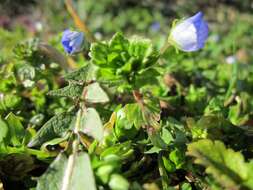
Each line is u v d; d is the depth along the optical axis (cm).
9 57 9
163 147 6
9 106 7
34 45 8
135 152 6
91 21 54
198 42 6
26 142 6
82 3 55
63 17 38
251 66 17
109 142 6
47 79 8
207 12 56
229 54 18
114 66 6
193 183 6
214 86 10
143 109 6
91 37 9
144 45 6
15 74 8
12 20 44
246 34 46
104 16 55
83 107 6
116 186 5
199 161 5
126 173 6
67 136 6
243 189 5
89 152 6
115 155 5
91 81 6
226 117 8
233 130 6
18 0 46
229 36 44
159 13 55
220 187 5
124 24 54
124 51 6
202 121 6
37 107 8
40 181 5
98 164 5
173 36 6
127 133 6
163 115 7
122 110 6
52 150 6
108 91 7
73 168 5
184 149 6
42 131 6
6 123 6
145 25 53
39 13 46
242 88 9
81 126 6
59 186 5
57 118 6
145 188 5
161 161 6
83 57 10
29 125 7
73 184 5
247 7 56
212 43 18
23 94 8
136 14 54
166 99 8
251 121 7
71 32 7
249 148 6
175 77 9
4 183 6
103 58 6
